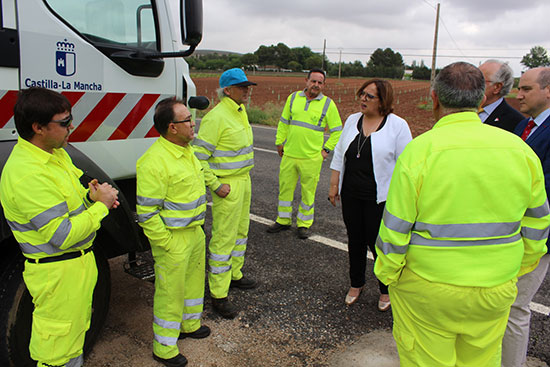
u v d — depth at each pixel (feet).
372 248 11.12
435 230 5.89
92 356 9.09
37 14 7.88
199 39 8.75
